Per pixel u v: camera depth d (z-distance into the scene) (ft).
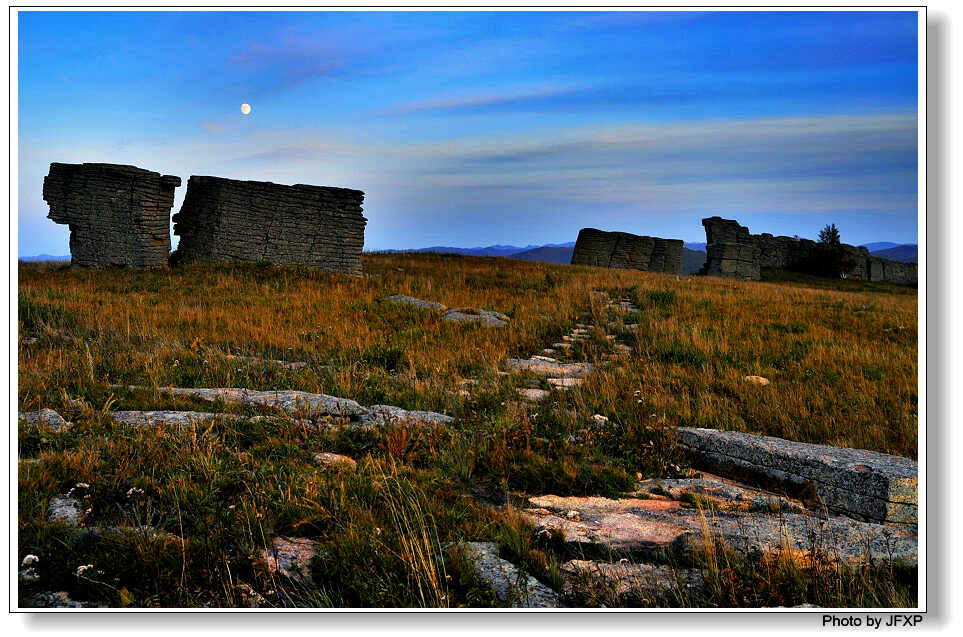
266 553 14.11
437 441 23.06
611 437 25.94
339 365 36.04
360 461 20.36
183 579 12.82
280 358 38.09
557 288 76.28
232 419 23.12
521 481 20.86
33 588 12.50
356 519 15.71
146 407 24.76
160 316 46.52
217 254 76.84
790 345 45.98
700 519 18.02
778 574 14.17
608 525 17.58
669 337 47.37
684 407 30.78
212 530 14.74
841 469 20.44
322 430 23.41
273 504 16.07
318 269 81.05
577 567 14.90
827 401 32.71
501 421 25.50
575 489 20.89
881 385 35.37
